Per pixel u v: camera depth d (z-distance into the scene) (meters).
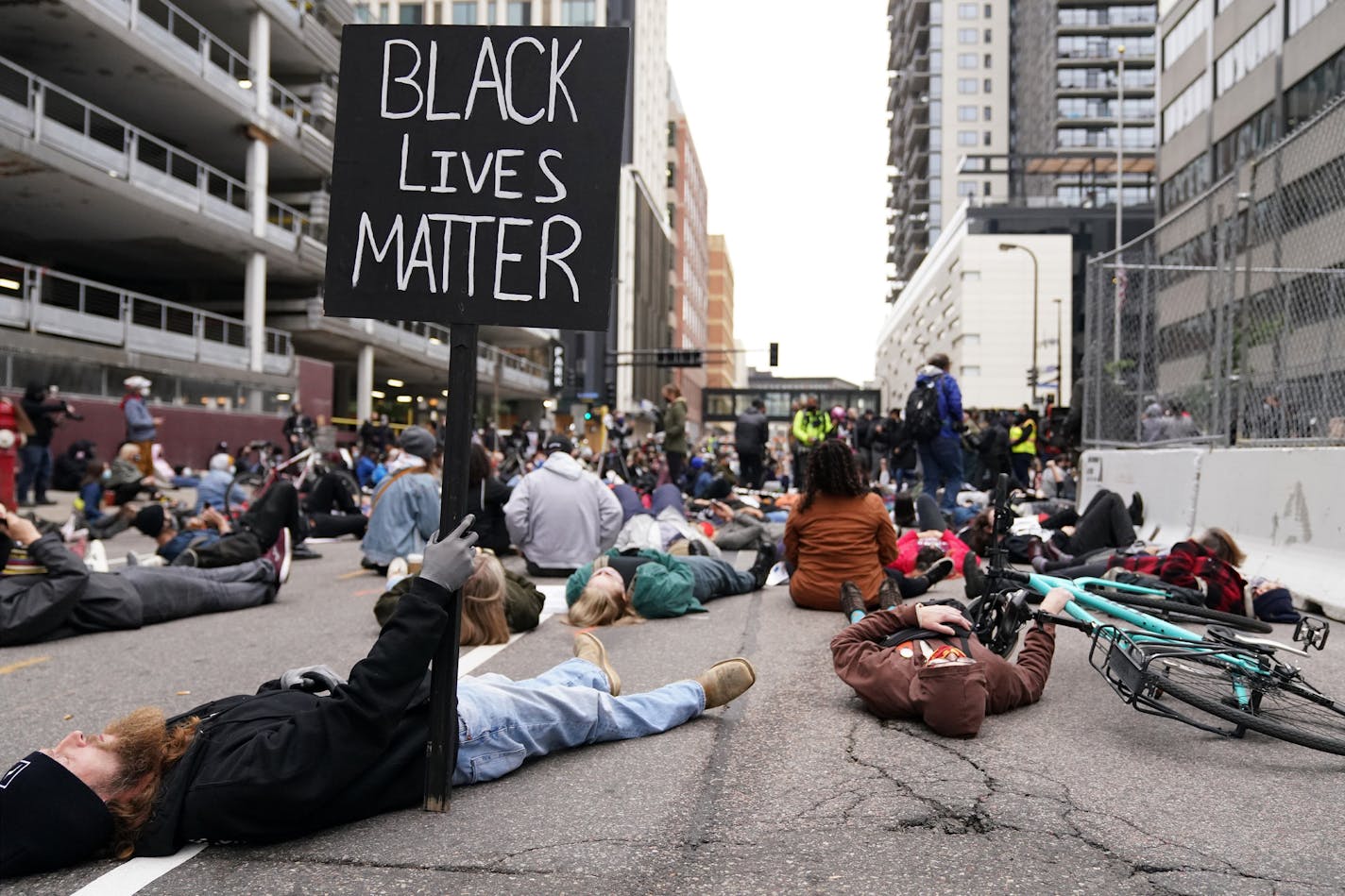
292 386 33.72
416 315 3.35
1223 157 41.00
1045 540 9.22
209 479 13.36
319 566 11.06
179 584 7.36
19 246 30.73
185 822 2.91
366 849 2.96
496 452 29.39
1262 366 8.64
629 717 4.07
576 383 46.34
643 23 88.00
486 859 2.88
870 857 2.88
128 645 6.38
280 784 2.89
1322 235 7.70
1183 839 3.00
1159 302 10.95
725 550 12.06
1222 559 6.62
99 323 23.88
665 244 102.94
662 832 3.08
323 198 37.09
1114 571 6.93
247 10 31.47
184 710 4.71
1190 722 4.00
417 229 3.39
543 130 3.38
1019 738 4.06
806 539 7.43
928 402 12.70
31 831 2.72
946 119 118.31
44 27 24.19
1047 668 4.66
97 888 2.70
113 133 25.19
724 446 28.78
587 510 9.52
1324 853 2.91
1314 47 33.25
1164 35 48.50
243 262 33.25
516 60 3.41
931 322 98.69
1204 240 9.95
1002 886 2.69
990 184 116.62
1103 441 12.36
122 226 28.28
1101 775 3.59
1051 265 79.94
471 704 3.53
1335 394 7.53
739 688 4.39
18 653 6.10
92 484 12.97
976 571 7.31
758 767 3.72
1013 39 119.81
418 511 10.00
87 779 2.84
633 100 82.81
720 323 168.12
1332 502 7.38
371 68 3.46
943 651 4.18
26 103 21.78
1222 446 9.41
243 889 2.69
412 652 3.05
